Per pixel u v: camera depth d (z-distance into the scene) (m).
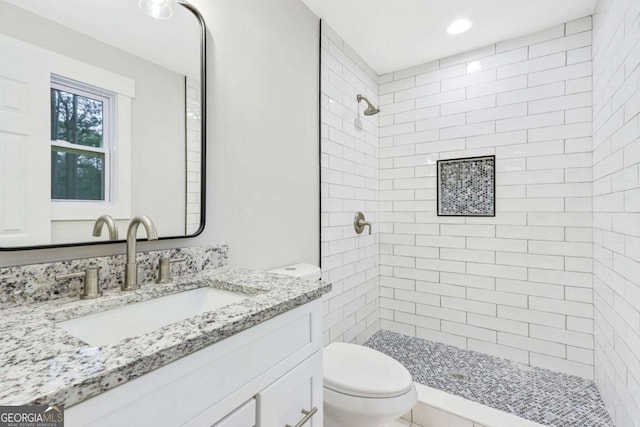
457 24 1.97
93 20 0.92
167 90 1.10
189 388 0.57
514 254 2.12
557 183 1.99
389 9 1.83
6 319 0.67
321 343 0.95
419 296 2.47
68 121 0.86
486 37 2.11
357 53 2.31
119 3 0.98
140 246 1.03
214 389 0.62
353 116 2.27
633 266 1.25
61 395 0.41
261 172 1.49
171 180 1.11
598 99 1.75
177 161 1.13
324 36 1.96
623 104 1.35
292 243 1.68
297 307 0.85
